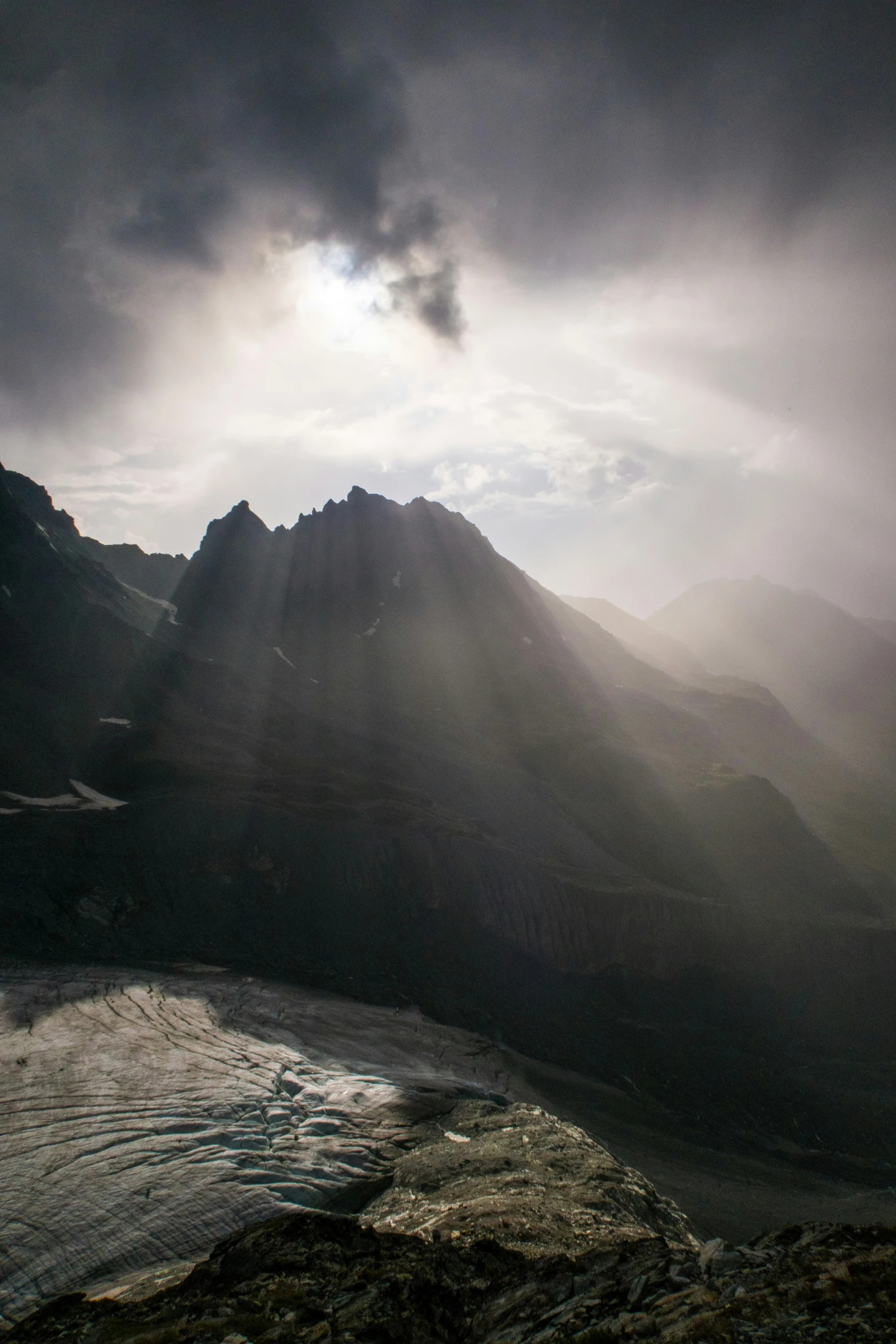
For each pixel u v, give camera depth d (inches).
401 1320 587.5
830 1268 486.3
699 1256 598.2
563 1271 638.5
